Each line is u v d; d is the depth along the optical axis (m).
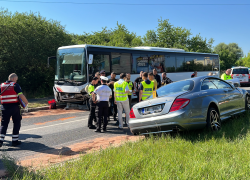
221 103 6.38
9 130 8.22
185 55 18.86
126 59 14.49
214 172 3.38
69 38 21.42
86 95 12.27
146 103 5.84
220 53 64.44
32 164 4.50
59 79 13.12
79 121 9.44
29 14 19.75
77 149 5.70
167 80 11.48
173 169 3.59
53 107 13.09
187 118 5.33
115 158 4.26
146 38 44.78
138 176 3.49
